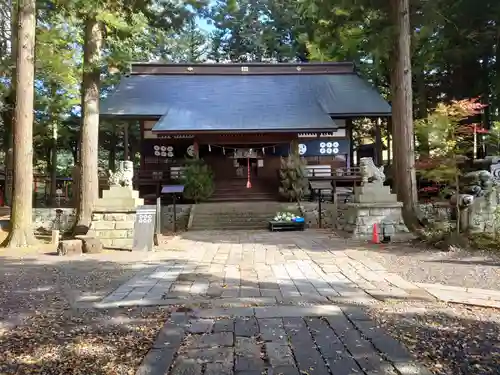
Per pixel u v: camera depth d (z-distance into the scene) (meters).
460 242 8.97
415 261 7.70
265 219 16.12
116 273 6.97
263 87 23.45
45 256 9.02
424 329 3.99
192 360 3.31
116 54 13.38
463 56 17.67
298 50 30.16
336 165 21.84
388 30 12.09
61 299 5.26
